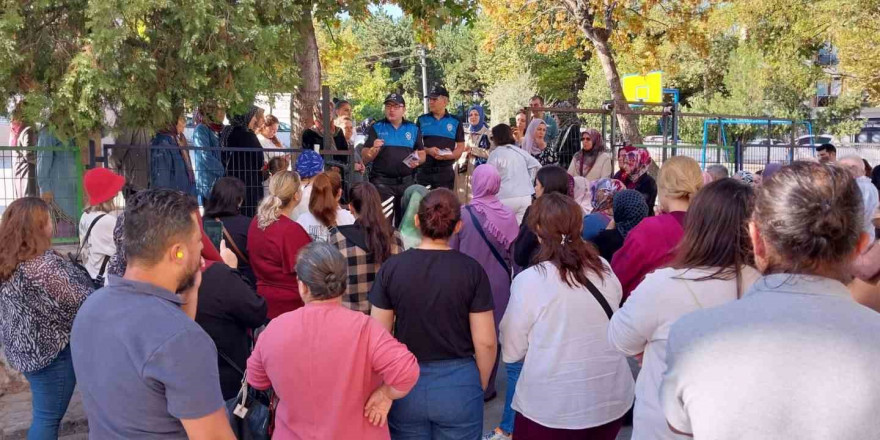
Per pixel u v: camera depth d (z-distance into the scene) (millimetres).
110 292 2436
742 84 31406
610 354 3705
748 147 14820
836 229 1729
